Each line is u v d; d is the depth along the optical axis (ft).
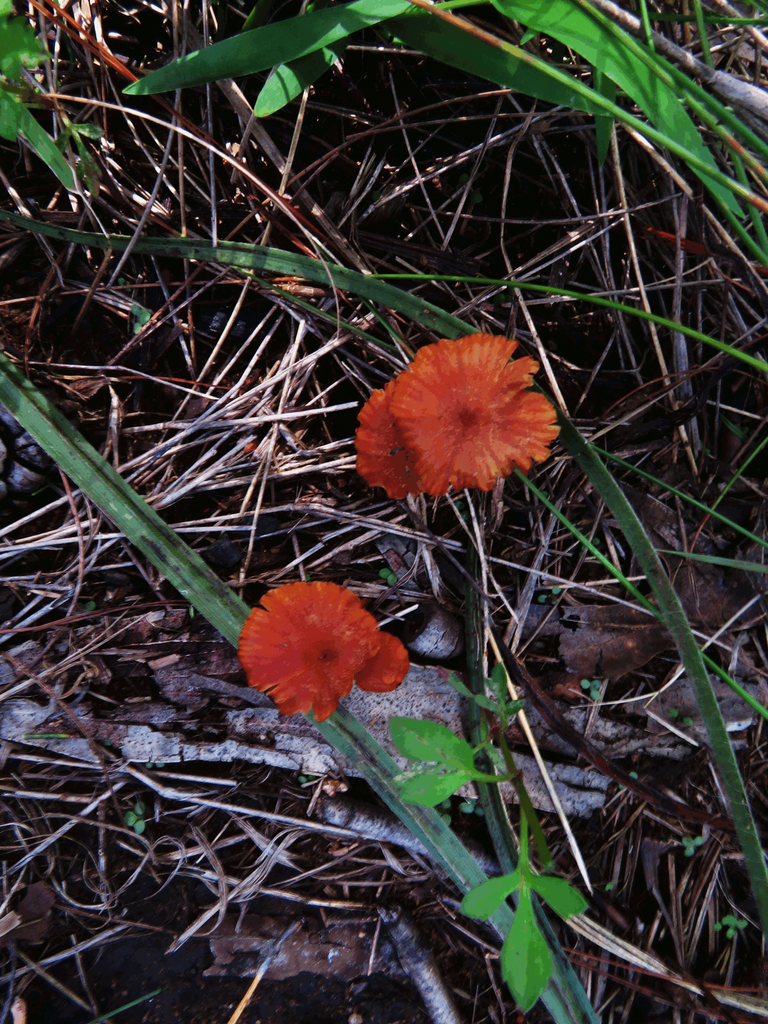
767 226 2.08
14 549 2.02
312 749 2.07
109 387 2.04
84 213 2.04
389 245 2.07
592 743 2.09
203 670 2.06
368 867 2.10
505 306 2.09
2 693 2.04
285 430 2.06
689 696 2.11
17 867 2.06
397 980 2.10
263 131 2.04
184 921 2.08
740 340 2.09
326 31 1.94
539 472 2.08
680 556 2.10
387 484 1.98
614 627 2.10
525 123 2.05
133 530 2.01
